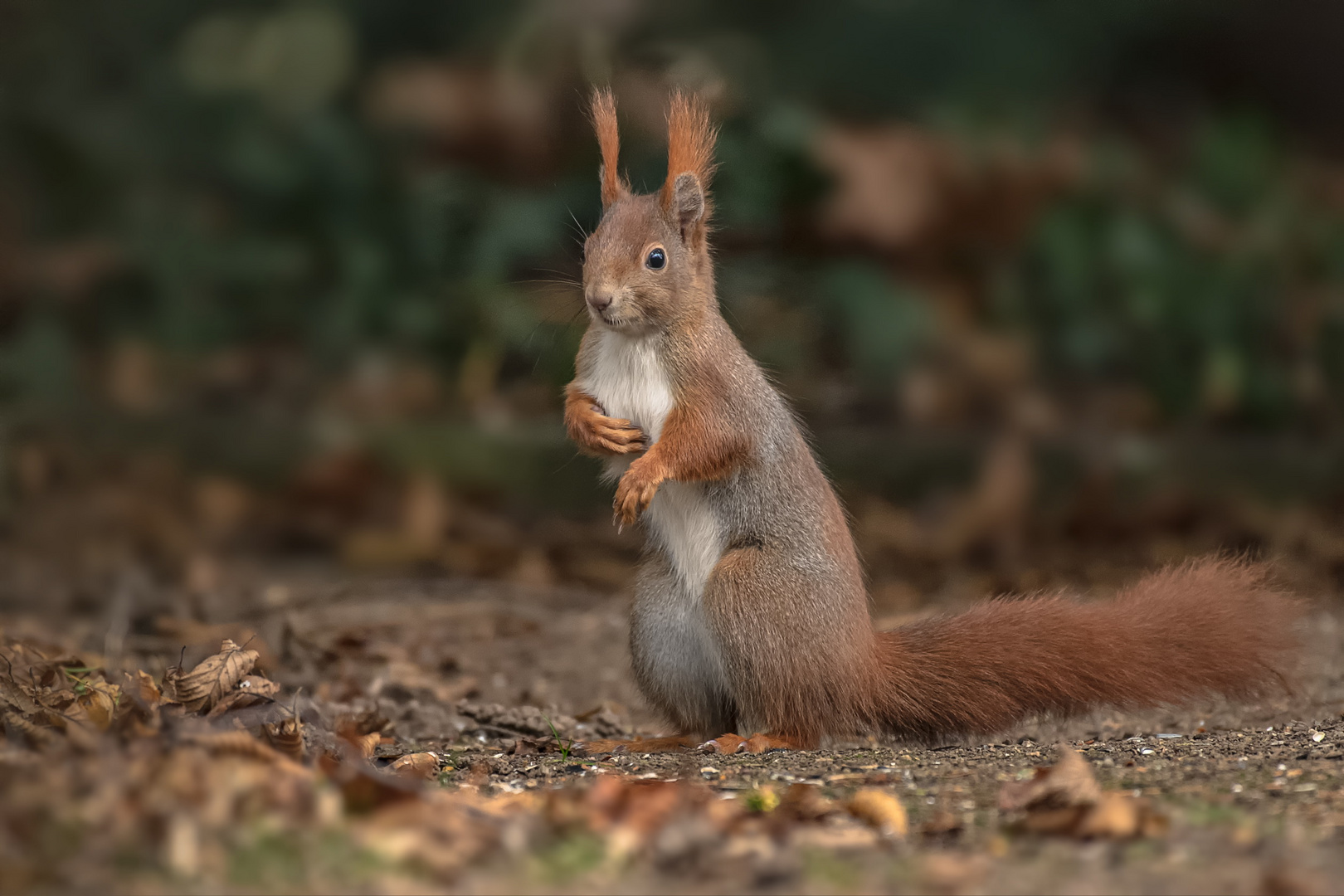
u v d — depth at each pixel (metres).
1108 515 12.61
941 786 5.61
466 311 14.78
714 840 4.45
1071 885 4.07
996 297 15.05
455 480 13.27
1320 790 5.22
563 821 4.64
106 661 8.05
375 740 7.02
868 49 16.25
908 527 12.79
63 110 15.71
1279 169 16.11
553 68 15.21
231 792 4.44
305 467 13.29
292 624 9.62
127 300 15.45
